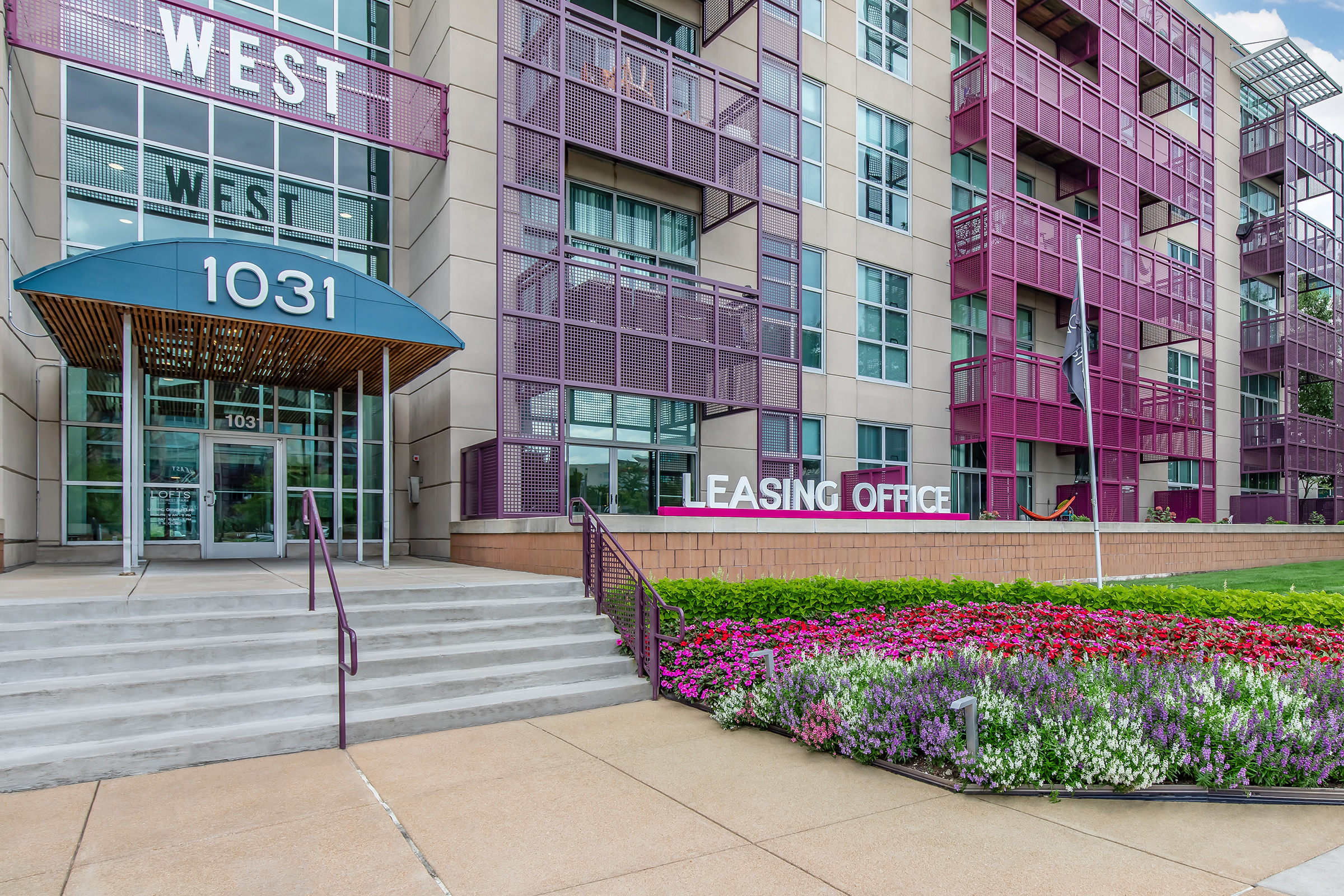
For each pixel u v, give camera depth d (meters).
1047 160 21.00
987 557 12.79
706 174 13.73
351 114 12.29
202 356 11.01
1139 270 21.55
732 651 7.02
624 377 12.56
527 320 11.77
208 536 12.58
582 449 13.59
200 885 3.46
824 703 5.34
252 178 12.89
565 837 3.95
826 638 7.47
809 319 16.56
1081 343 12.33
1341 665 6.36
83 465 11.75
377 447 14.09
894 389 17.77
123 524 9.07
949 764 4.78
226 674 5.70
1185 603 9.13
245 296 8.97
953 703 4.55
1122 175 21.19
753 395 13.98
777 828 4.05
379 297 9.88
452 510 12.41
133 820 4.18
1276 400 29.53
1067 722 4.75
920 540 11.91
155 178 12.07
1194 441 23.66
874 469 16.83
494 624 7.13
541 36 12.45
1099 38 20.97
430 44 13.57
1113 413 20.28
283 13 13.30
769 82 15.43
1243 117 29.02
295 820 4.18
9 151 9.52
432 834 3.99
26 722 4.96
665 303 13.11
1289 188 27.36
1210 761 4.43
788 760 5.14
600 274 12.87
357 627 6.80
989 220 17.80
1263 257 27.61
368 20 14.21
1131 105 21.84
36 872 3.58
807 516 10.85
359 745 5.48
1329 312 30.61
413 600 7.47
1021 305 20.30
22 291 7.82
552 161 12.33
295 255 9.33
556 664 6.85
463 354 12.62
